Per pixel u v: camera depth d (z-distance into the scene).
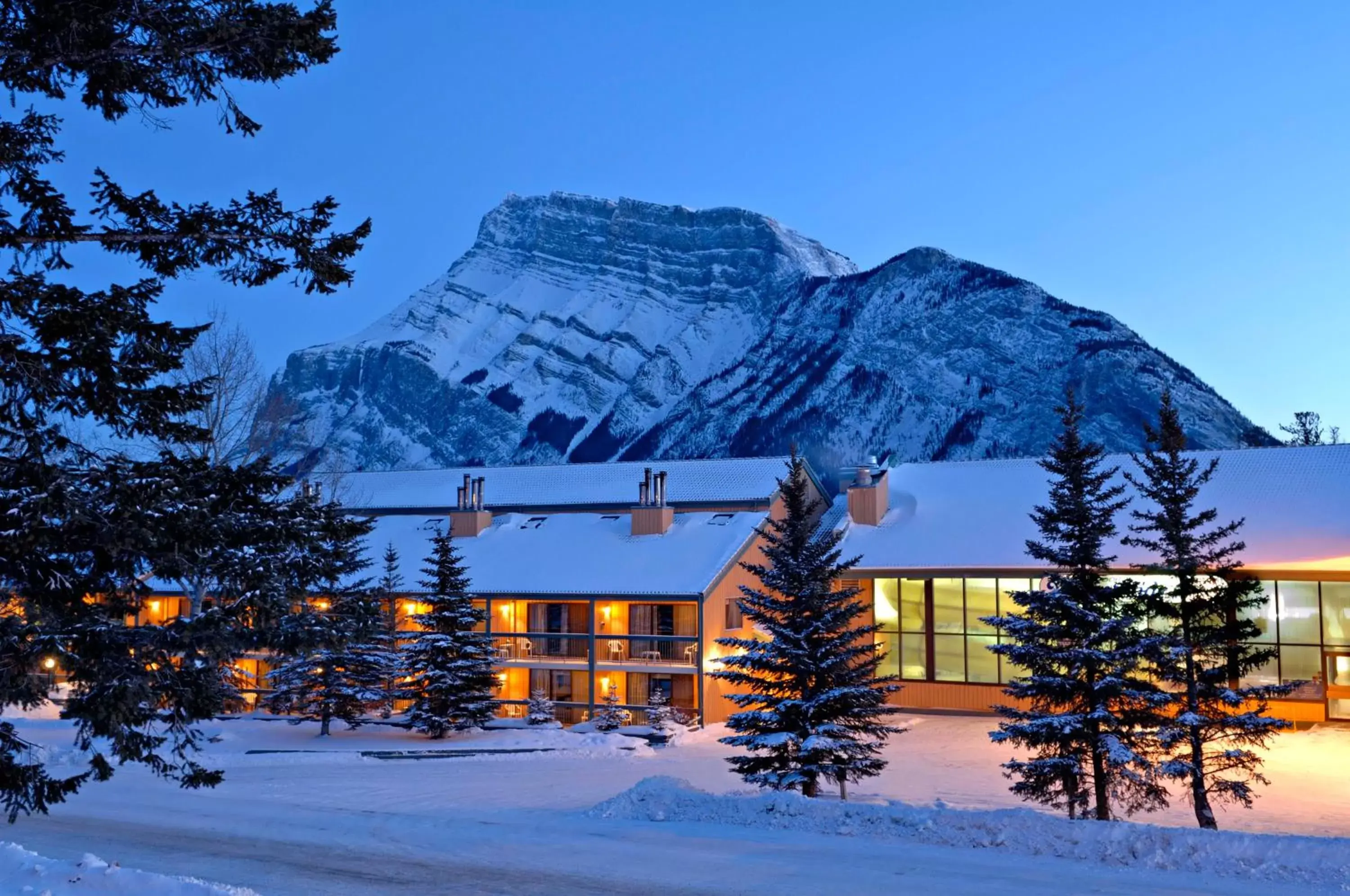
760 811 19.31
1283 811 26.72
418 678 41.50
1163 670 23.66
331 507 19.05
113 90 13.30
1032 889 14.12
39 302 12.38
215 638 14.06
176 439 13.91
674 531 51.66
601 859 16.64
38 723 40.97
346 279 13.93
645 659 47.31
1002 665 45.91
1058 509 24.70
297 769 33.16
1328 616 40.59
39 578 12.98
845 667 26.59
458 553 53.94
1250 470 48.84
